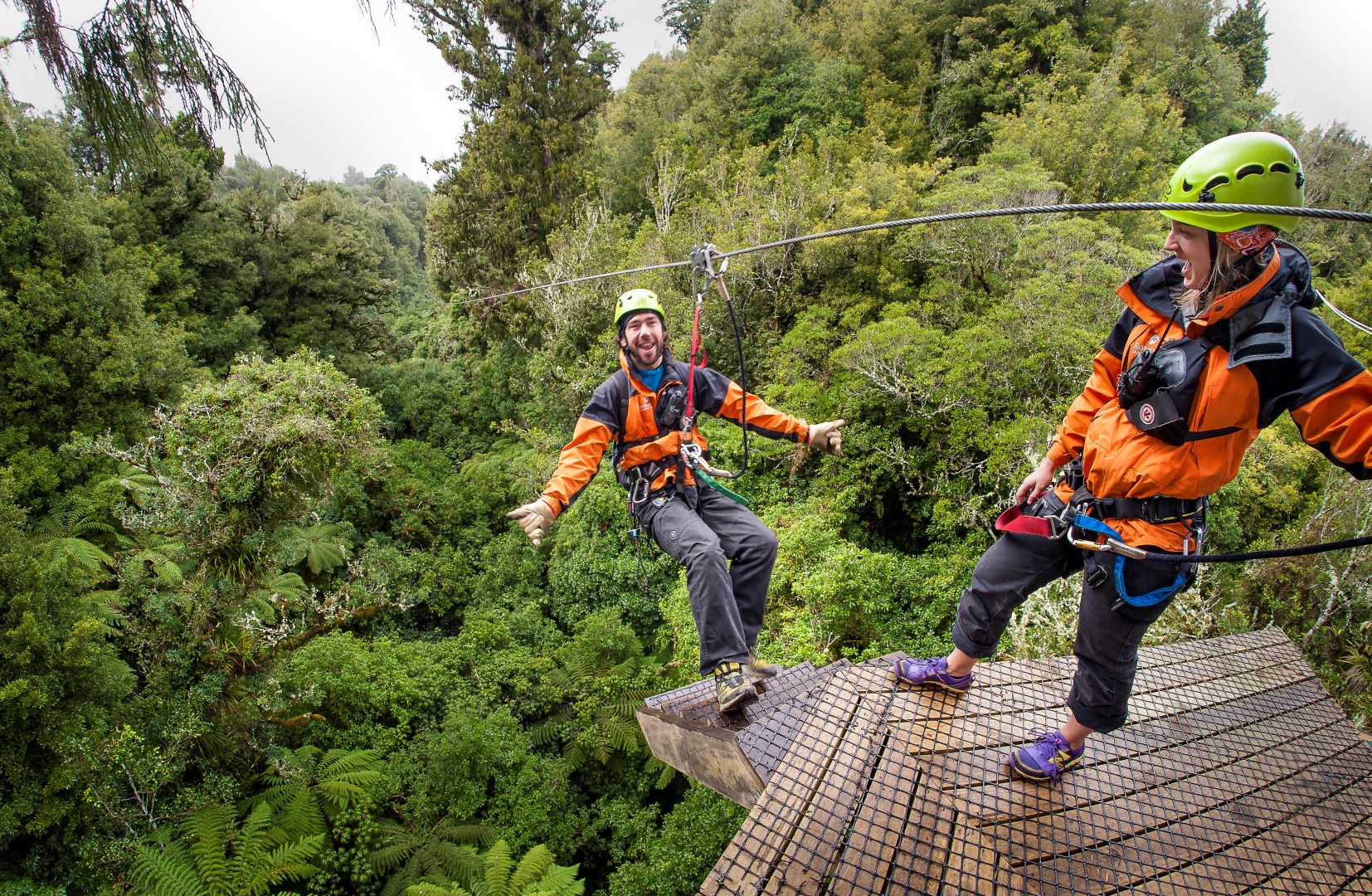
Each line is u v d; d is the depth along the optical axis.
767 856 2.01
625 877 8.45
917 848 2.03
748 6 31.52
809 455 11.85
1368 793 2.41
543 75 22.75
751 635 2.70
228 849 8.49
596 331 17.77
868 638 8.84
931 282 13.21
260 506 9.08
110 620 9.71
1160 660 3.13
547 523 2.44
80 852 7.80
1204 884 2.00
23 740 7.83
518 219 21.66
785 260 14.38
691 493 2.68
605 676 11.32
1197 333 1.72
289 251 23.38
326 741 10.53
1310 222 21.41
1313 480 10.02
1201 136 26.34
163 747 8.61
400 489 17.67
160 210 19.94
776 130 24.69
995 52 22.61
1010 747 2.40
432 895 8.11
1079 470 2.15
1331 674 6.49
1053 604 6.55
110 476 12.80
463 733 10.10
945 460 10.57
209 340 19.08
